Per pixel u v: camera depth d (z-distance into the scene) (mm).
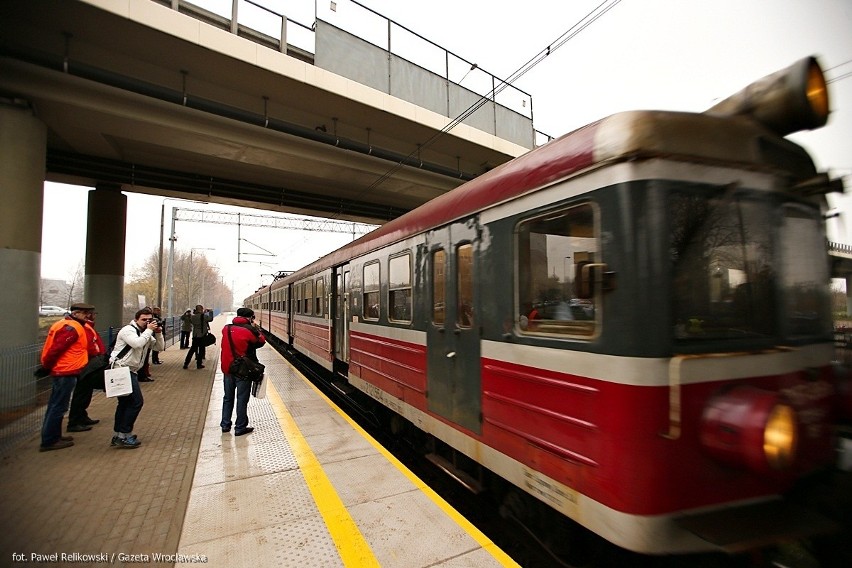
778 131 2664
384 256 5934
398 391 5340
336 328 8727
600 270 2439
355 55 10148
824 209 2949
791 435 1999
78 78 7812
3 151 7082
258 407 6672
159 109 8969
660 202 2301
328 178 13125
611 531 2299
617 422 2291
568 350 2668
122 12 7070
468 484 4027
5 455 4664
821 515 2301
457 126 11953
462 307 3996
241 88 9281
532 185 3051
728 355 2352
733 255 2492
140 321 5082
